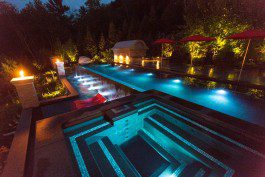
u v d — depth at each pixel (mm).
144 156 3447
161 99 4355
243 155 2432
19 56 21312
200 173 2543
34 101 5113
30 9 32000
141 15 38969
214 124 3053
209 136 2893
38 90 8453
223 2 12039
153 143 3723
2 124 4836
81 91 8477
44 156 2186
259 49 11898
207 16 13305
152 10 32219
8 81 9969
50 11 41250
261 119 4477
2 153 3600
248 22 11445
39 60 17797
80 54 34594
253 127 2789
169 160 3246
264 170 2225
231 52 12477
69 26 43875
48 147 2381
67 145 2645
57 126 2955
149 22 31391
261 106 5383
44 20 32250
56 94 7707
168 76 11156
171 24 29875
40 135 2678
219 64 12852
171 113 3857
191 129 3236
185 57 16266
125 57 21219
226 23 12180
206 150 2777
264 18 10938
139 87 8414
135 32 31766
